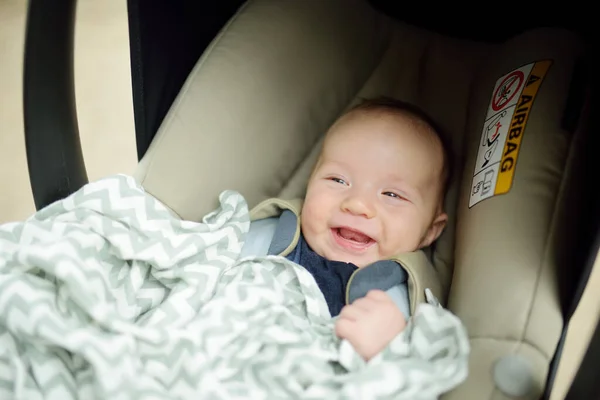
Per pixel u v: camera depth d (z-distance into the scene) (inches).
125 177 36.5
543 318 30.2
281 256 38.1
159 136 40.4
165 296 35.3
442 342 31.0
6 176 59.7
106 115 68.3
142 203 35.9
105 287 31.1
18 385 27.5
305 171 46.3
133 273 34.1
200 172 40.1
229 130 41.4
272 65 43.8
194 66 43.3
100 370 27.2
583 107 36.6
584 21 43.3
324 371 30.5
